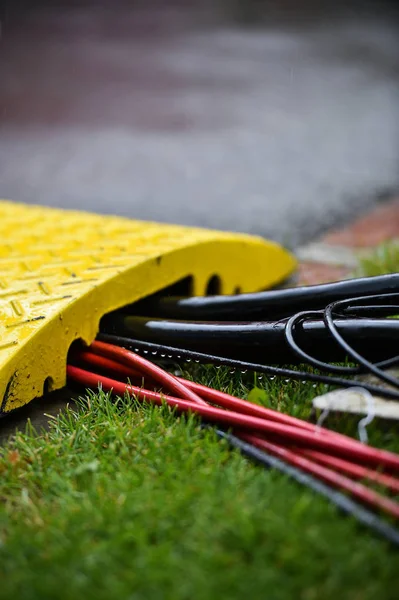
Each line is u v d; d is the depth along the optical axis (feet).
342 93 12.60
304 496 2.84
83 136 9.97
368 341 3.33
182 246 4.21
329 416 3.16
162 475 3.01
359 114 11.09
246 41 17.84
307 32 19.22
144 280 3.99
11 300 3.67
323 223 6.27
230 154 8.95
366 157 8.67
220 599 2.62
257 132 10.07
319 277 5.14
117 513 2.87
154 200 7.11
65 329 3.60
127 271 3.90
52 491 3.04
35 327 3.49
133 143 9.57
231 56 16.02
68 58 15.96
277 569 2.68
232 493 2.88
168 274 4.13
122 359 3.59
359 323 3.35
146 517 2.83
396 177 7.77
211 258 4.41
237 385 3.56
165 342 3.77
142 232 4.60
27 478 3.10
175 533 2.79
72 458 3.16
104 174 8.13
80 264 4.01
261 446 3.08
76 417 3.41
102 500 2.93
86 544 2.78
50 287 3.76
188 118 10.91
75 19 21.48
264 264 4.87
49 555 2.77
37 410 3.52
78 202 7.09
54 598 2.66
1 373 3.35
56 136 10.00
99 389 3.44
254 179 7.82
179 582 2.66
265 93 12.59
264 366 3.35
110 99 12.24
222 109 11.45
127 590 2.65
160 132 10.12
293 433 3.04
